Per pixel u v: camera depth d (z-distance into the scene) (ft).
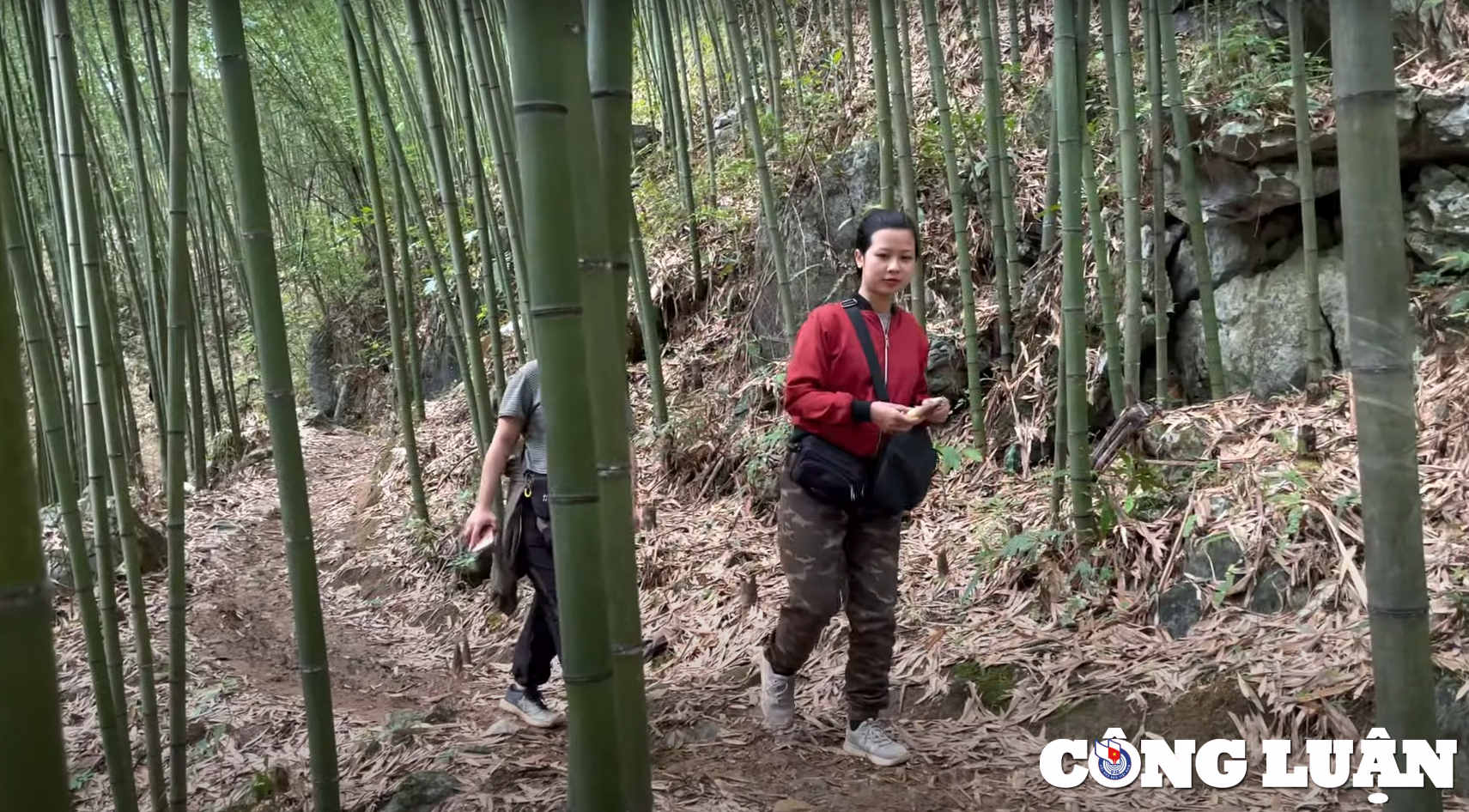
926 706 10.21
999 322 15.97
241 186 6.72
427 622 16.44
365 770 9.52
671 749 9.48
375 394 36.47
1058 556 11.63
